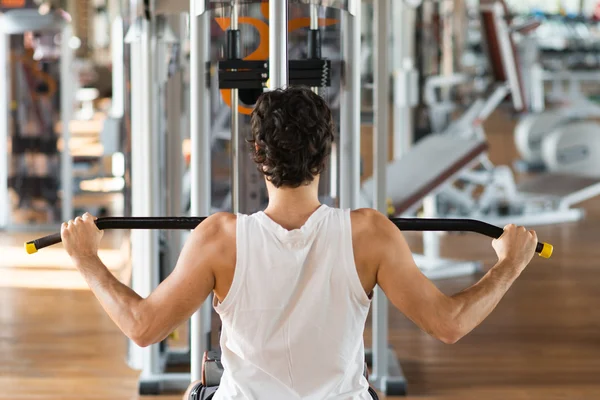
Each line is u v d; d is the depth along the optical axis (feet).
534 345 15.47
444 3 34.09
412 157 21.48
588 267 20.95
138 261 13.75
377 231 6.28
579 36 50.93
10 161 25.00
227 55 10.44
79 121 44.65
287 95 6.34
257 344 6.22
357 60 10.98
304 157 6.27
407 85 24.62
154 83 13.43
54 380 13.79
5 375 13.99
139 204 13.92
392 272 6.27
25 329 16.42
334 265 6.17
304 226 6.21
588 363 14.55
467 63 47.52
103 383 13.67
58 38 24.59
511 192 25.46
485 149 21.24
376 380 13.24
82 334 16.16
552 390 13.32
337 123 11.04
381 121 12.91
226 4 10.42
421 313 6.26
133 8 13.47
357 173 11.20
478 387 13.46
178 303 6.27
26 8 24.71
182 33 13.65
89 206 26.96
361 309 6.28
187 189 20.02
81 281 19.94
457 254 22.34
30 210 25.22
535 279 19.94
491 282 6.53
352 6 10.80
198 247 6.27
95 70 50.03
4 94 24.75
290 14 10.37
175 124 13.91
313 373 6.25
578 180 26.43
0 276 20.35
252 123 6.41
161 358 14.02
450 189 24.36
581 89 58.65
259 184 10.73
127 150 13.97
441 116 28.78
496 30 30.19
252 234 6.21
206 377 7.43
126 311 6.34
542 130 29.84
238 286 6.17
